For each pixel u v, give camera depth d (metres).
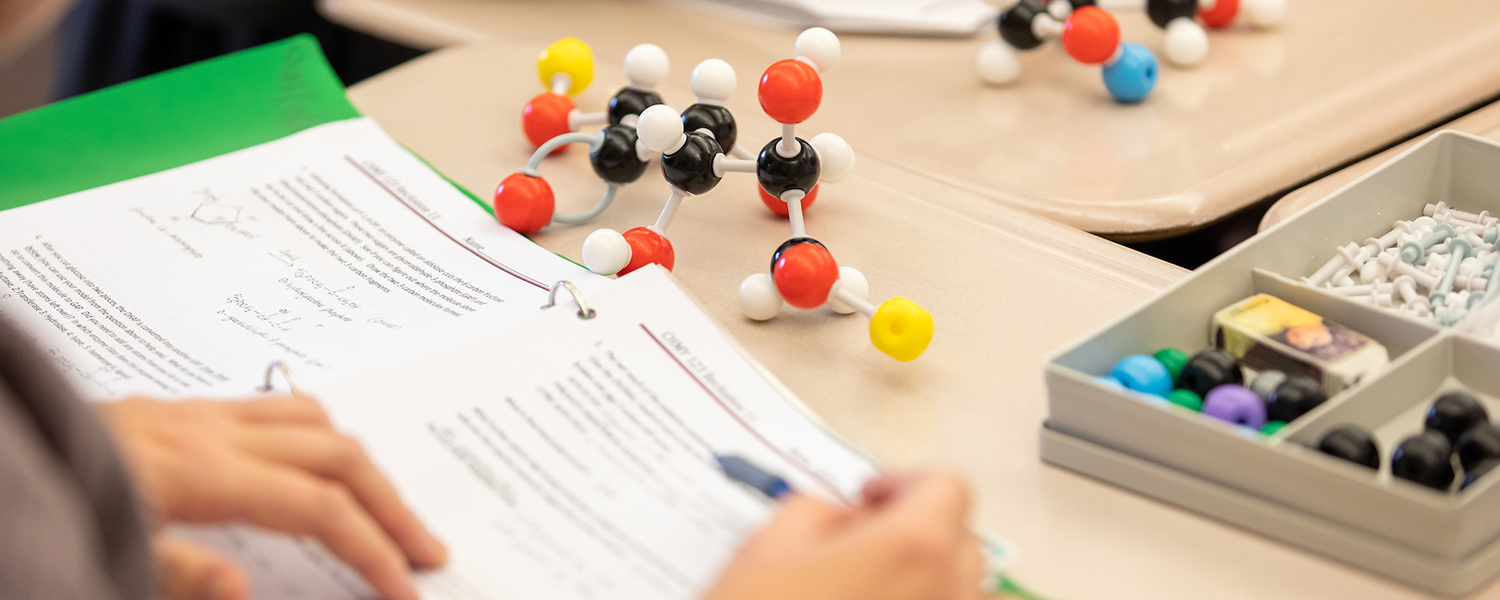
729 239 0.89
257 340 0.81
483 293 0.84
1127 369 0.76
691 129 0.90
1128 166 0.95
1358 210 0.84
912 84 1.06
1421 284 0.82
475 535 0.72
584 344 0.78
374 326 0.82
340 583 0.71
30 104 2.31
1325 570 0.71
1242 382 0.77
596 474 0.74
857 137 0.99
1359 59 1.04
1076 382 0.74
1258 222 0.96
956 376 0.80
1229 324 0.79
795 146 0.85
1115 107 1.01
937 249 0.87
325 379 0.76
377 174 0.92
